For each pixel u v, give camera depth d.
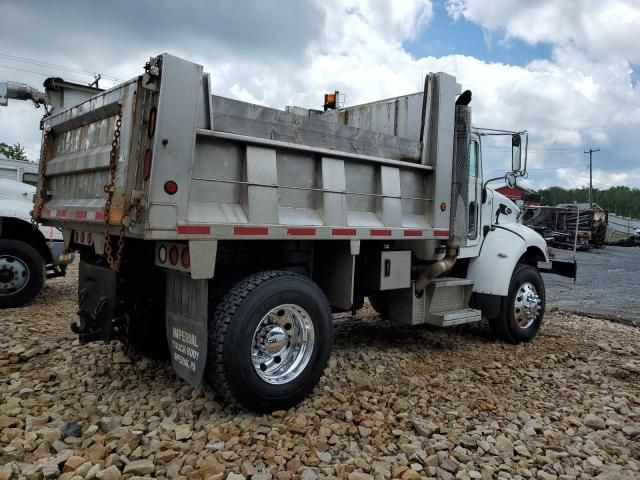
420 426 3.51
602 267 20.06
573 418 3.95
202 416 3.59
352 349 5.57
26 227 7.49
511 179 6.18
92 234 4.19
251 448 3.14
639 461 3.34
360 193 4.49
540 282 6.61
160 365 4.59
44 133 5.04
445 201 5.22
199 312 3.50
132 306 3.96
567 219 34.25
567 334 7.09
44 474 2.65
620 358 5.87
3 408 3.52
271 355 3.79
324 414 3.74
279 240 4.14
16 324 6.04
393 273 5.03
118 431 3.18
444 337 6.46
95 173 3.92
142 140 3.24
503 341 6.38
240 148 3.62
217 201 3.52
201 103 3.37
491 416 3.94
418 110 5.24
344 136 4.29
